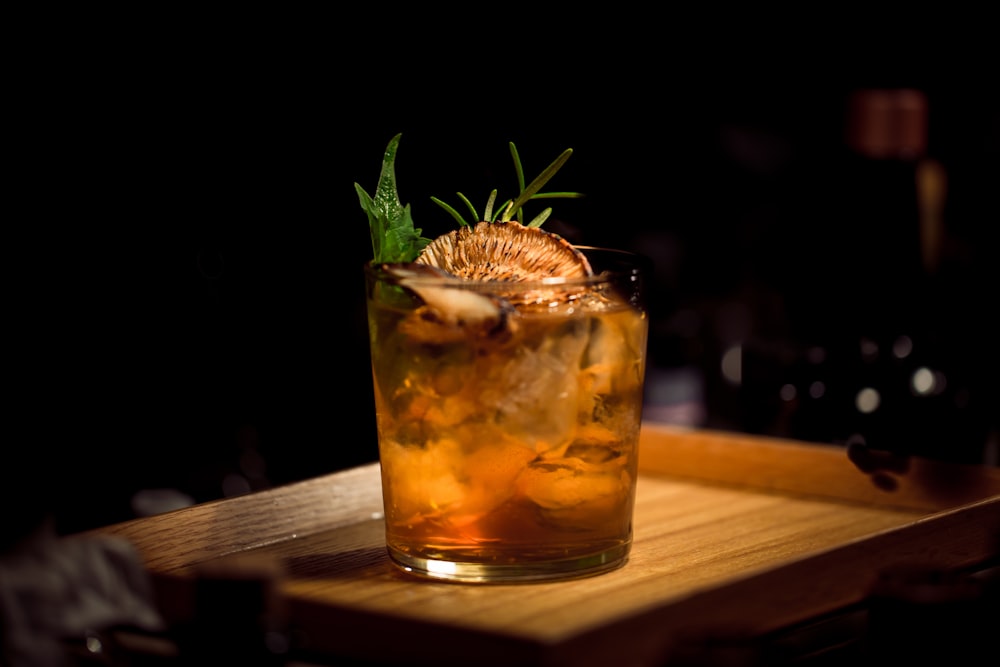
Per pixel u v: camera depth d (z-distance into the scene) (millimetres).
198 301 1295
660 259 1376
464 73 1297
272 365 1332
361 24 1274
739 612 715
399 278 758
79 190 1225
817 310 1076
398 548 786
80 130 1211
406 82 1290
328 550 819
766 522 850
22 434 1194
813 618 738
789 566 729
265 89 1268
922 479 871
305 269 1326
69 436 1231
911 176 1063
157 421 1282
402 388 768
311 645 722
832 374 1050
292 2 1249
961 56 1337
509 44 1304
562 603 743
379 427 792
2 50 1176
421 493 771
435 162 1262
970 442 1049
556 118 1331
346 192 1312
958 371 1078
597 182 1359
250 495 827
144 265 1265
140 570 724
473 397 755
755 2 1352
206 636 697
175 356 1290
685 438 925
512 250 788
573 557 770
